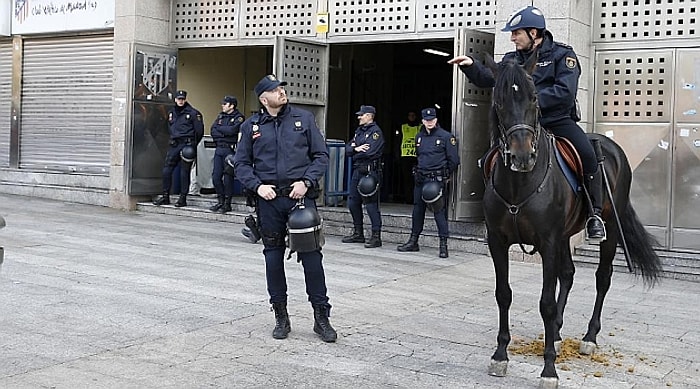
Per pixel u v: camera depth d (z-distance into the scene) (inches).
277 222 262.4
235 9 586.9
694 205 435.8
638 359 253.8
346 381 221.5
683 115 437.7
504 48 456.4
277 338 262.7
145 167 606.9
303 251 257.3
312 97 541.6
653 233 445.4
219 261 402.9
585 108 458.6
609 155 271.6
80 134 649.6
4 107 693.9
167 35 614.9
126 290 325.1
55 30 650.2
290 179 259.8
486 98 474.0
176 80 622.2
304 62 536.1
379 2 526.9
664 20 442.0
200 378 219.0
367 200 473.7
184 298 315.6
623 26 452.4
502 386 221.8
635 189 450.6
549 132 237.9
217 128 556.4
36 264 370.9
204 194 627.8
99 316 281.3
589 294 359.6
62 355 234.2
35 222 514.6
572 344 267.1
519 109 203.0
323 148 266.2
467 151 465.1
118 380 214.1
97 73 637.9
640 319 312.3
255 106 726.5
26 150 683.4
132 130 598.2
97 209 601.9
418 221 462.3
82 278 344.5
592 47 460.8
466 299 340.2
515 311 319.9
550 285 220.1
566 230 238.7
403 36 519.5
